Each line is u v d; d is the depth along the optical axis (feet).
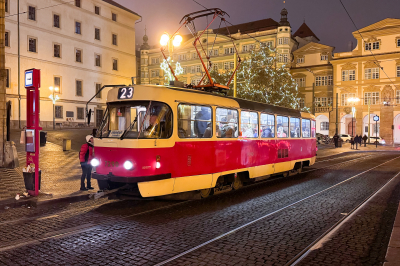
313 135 57.82
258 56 126.93
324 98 200.95
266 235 21.36
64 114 151.02
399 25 176.55
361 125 187.62
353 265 16.70
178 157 28.55
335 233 21.90
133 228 22.66
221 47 219.41
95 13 166.61
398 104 178.09
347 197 34.09
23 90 133.90
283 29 201.16
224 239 20.49
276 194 35.78
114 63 177.88
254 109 39.11
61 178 41.37
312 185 42.06
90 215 26.00
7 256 17.48
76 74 156.56
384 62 180.45
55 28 146.82
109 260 17.04
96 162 28.53
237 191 37.68
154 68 251.80
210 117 32.19
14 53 131.34
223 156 33.60
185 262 16.81
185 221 24.53
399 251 17.54
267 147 41.98
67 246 19.03
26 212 26.68
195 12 40.52
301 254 18.08
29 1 136.67
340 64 192.75
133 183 27.04
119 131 27.73
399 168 62.23
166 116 27.89
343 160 81.41
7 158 49.16
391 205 30.27
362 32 186.50
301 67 205.36
